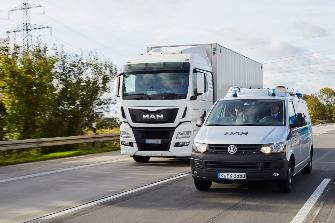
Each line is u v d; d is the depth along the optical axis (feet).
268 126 33.58
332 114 354.74
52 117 85.15
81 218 25.76
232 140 31.37
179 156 50.19
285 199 30.86
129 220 25.17
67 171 46.83
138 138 50.80
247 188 35.12
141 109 50.44
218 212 26.96
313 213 26.63
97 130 92.58
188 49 55.16
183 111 49.67
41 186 37.42
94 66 90.89
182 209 27.86
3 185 38.17
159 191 34.19
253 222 24.50
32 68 81.10
